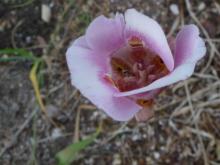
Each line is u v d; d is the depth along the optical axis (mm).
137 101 101
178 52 98
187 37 96
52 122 164
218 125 159
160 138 159
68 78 167
